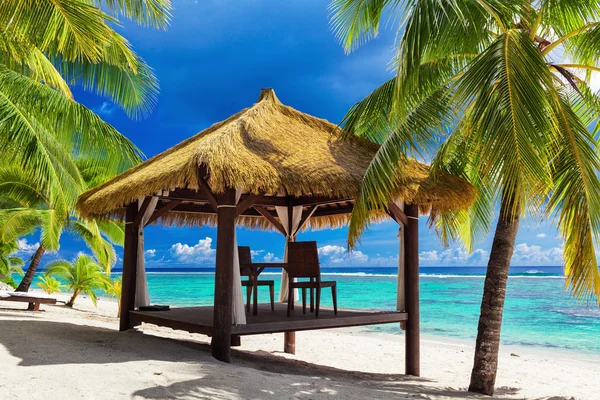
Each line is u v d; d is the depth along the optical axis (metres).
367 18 8.94
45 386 4.13
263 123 7.74
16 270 24.67
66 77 11.65
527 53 5.53
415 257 7.78
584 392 7.75
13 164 9.80
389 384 6.68
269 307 8.82
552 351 13.62
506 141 5.20
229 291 6.30
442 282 51.31
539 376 9.12
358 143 8.30
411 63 6.05
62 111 9.97
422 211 8.74
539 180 5.14
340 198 8.47
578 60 7.69
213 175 5.92
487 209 9.00
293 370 7.14
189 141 8.77
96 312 17.38
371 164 6.54
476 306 27.16
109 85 12.02
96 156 11.12
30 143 8.97
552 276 63.50
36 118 10.05
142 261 8.69
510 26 6.71
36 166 8.98
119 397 4.05
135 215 8.70
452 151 7.70
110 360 5.48
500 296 6.54
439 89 6.87
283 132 7.77
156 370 5.09
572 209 5.82
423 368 9.45
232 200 6.41
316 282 7.34
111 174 11.73
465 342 15.11
